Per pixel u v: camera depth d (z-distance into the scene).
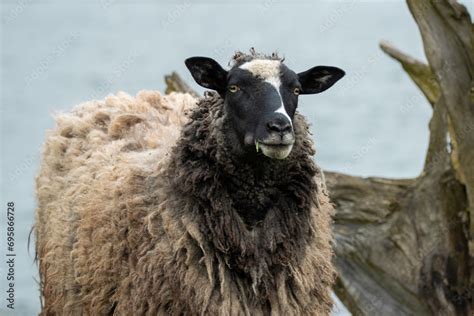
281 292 18.27
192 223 18.12
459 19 26.52
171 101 23.78
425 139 88.25
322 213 19.61
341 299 29.61
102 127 23.05
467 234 27.44
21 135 92.81
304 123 18.95
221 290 17.95
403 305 28.42
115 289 19.41
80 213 20.73
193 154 18.55
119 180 19.91
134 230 18.95
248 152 18.06
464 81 26.55
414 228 28.34
